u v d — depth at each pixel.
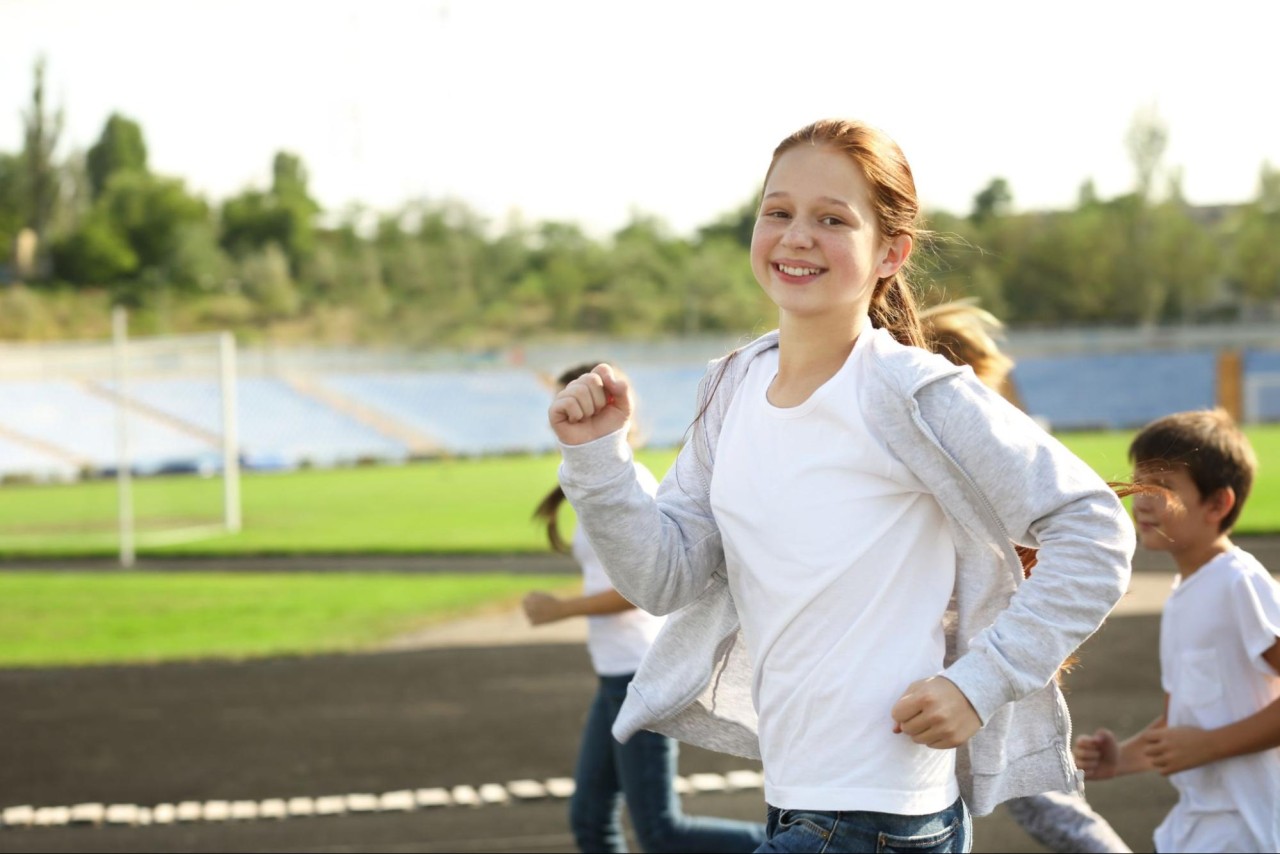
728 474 2.30
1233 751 3.11
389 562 16.31
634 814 4.21
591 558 4.33
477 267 79.31
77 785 6.55
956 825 2.21
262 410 45.84
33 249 79.44
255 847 5.49
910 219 2.29
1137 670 8.60
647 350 53.53
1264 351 52.16
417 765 6.79
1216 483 3.26
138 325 71.00
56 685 9.08
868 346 2.22
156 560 17.30
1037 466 2.08
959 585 2.19
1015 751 2.25
